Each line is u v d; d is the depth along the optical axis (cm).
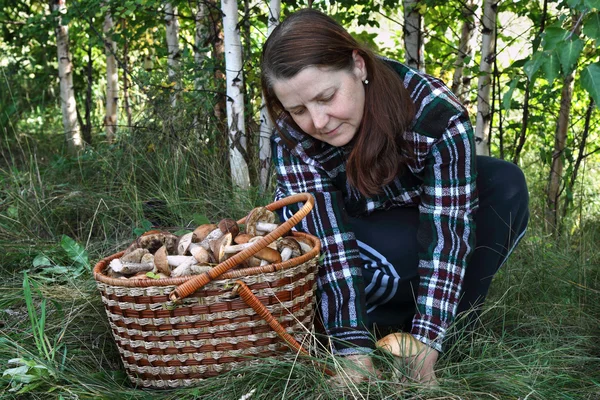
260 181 346
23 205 323
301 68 159
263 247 166
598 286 252
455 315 183
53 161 420
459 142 178
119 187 359
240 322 172
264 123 340
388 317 209
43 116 564
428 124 177
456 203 182
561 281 254
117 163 377
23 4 538
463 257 181
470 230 183
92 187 366
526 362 190
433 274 181
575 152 419
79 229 321
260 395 169
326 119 166
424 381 172
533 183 387
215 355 174
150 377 179
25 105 575
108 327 214
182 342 172
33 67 599
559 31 181
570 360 190
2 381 178
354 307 186
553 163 350
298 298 176
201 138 373
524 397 170
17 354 187
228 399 171
